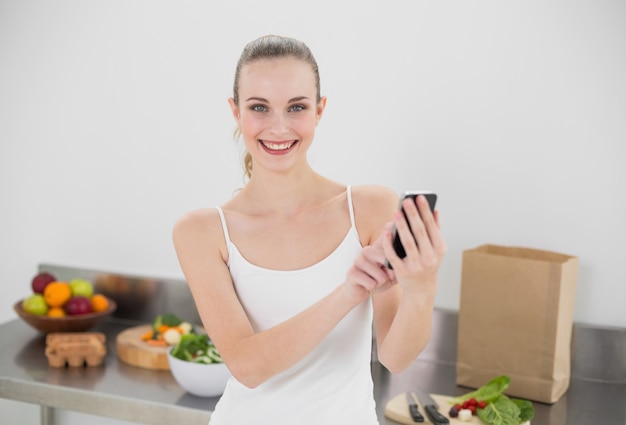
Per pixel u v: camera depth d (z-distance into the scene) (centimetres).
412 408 156
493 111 183
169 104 213
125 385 176
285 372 112
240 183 208
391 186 195
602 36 172
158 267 221
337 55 196
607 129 174
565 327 165
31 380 178
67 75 223
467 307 171
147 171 218
